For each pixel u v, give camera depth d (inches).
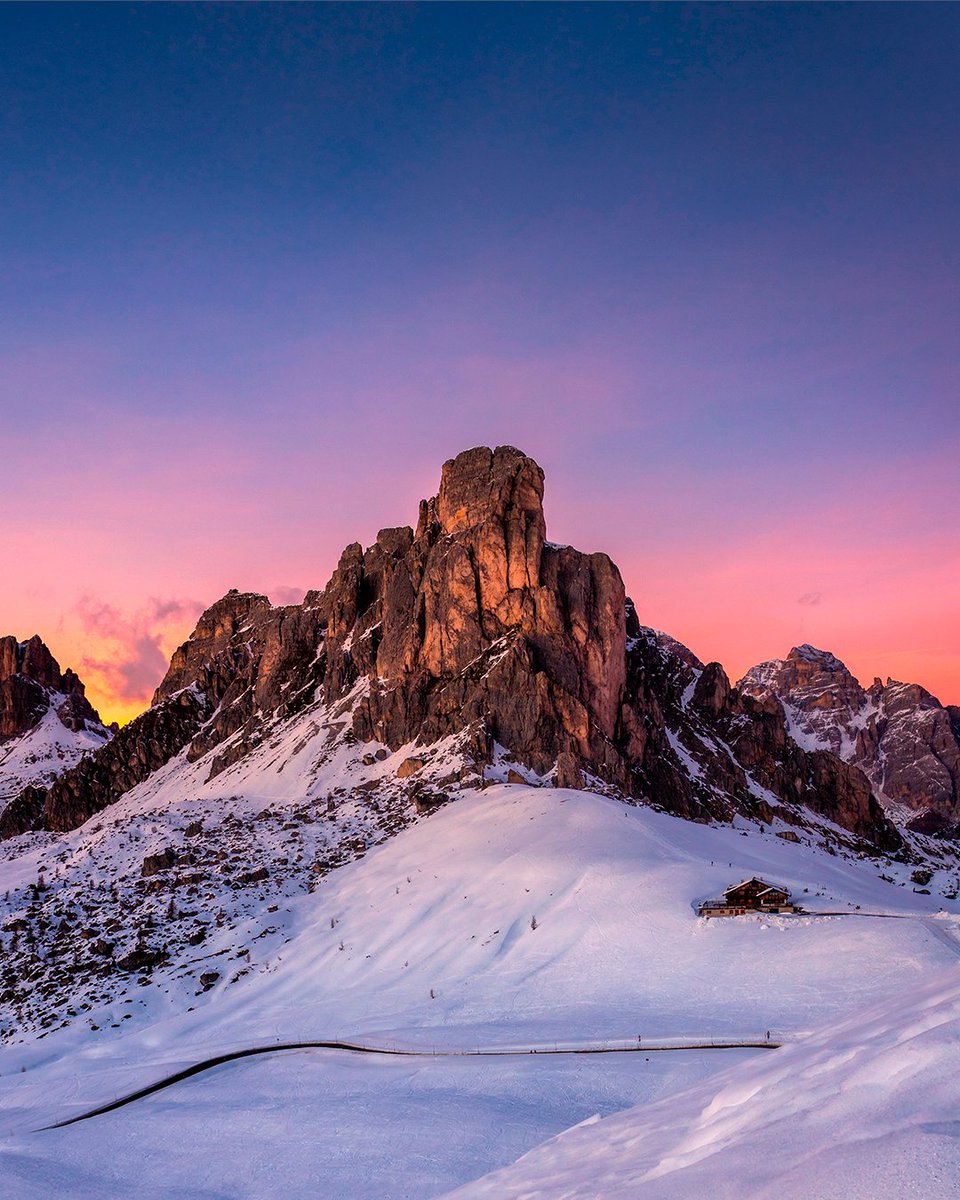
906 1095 307.6
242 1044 2859.3
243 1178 1572.3
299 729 7696.9
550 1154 550.3
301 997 3499.0
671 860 4232.3
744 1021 2380.7
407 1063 2332.7
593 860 4178.2
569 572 7283.5
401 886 4436.5
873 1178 249.1
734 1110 412.5
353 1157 1585.9
